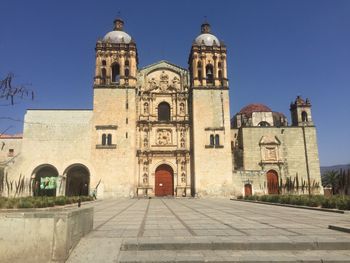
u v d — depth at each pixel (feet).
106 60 171.32
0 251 26.58
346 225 41.47
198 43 180.34
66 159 156.04
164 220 54.08
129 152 158.92
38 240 26.84
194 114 167.53
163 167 171.94
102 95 165.07
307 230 39.99
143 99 177.47
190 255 28.91
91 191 153.28
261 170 170.40
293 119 189.78
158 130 174.60
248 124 199.52
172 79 181.06
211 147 163.73
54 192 151.94
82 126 160.25
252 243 31.22
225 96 170.40
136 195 164.35
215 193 159.22
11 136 181.78
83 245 31.35
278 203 103.91
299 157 177.17
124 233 37.99
